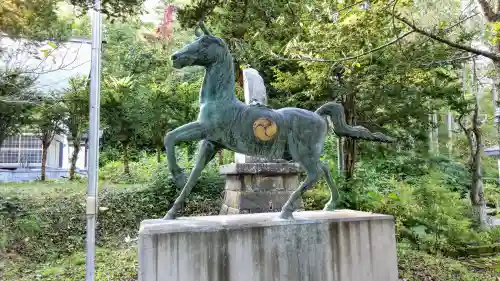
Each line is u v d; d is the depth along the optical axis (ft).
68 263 17.84
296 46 15.81
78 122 33.86
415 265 16.80
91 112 15.56
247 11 14.98
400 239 20.13
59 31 17.06
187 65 10.91
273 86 27.76
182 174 10.82
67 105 31.68
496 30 12.36
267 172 20.07
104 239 21.12
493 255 20.27
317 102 25.20
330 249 10.78
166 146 10.52
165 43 49.90
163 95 31.91
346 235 11.02
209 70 10.96
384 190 25.73
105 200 25.61
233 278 9.66
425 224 20.44
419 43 16.79
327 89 23.77
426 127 26.91
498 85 13.32
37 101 21.50
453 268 16.74
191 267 9.34
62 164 52.70
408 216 20.80
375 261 11.27
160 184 26.89
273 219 10.89
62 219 22.49
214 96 10.85
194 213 24.39
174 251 9.25
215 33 20.15
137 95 32.78
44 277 15.84
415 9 20.74
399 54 17.44
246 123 10.83
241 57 20.11
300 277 10.33
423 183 23.27
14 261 17.65
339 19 15.26
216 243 9.64
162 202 25.79
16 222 20.56
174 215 11.09
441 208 20.76
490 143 39.19
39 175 45.44
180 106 32.48
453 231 20.20
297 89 27.09
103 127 34.76
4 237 18.99
